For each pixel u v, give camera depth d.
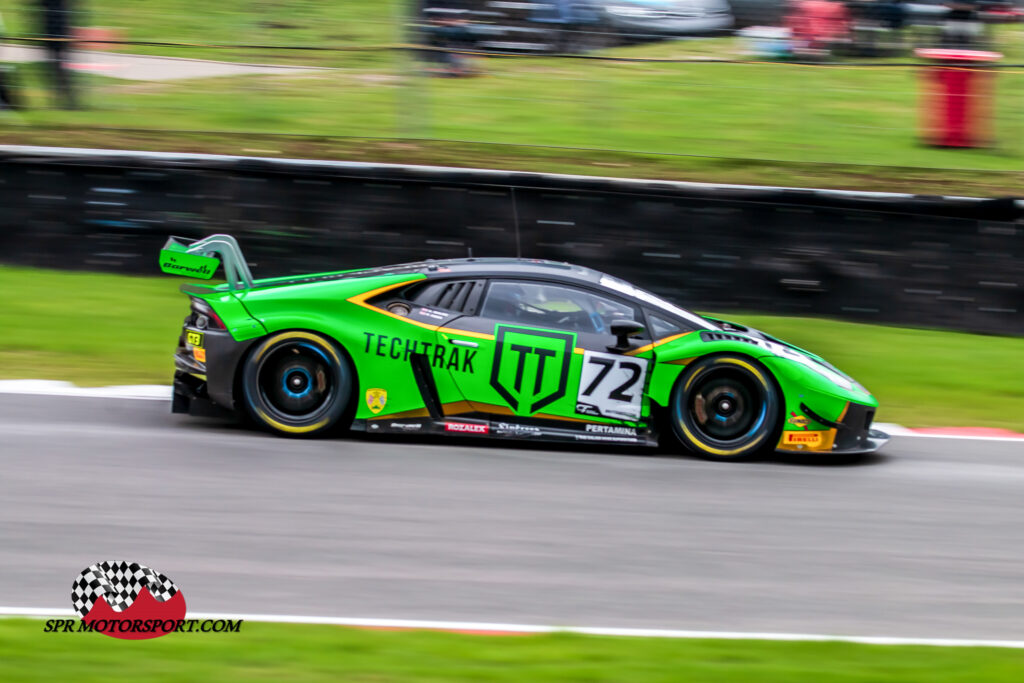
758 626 14.70
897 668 13.00
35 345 28.91
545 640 13.41
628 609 14.97
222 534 16.75
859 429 22.94
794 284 35.38
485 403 21.88
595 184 35.22
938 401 29.34
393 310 22.00
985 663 13.36
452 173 35.25
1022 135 43.06
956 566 17.50
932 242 34.94
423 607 14.61
